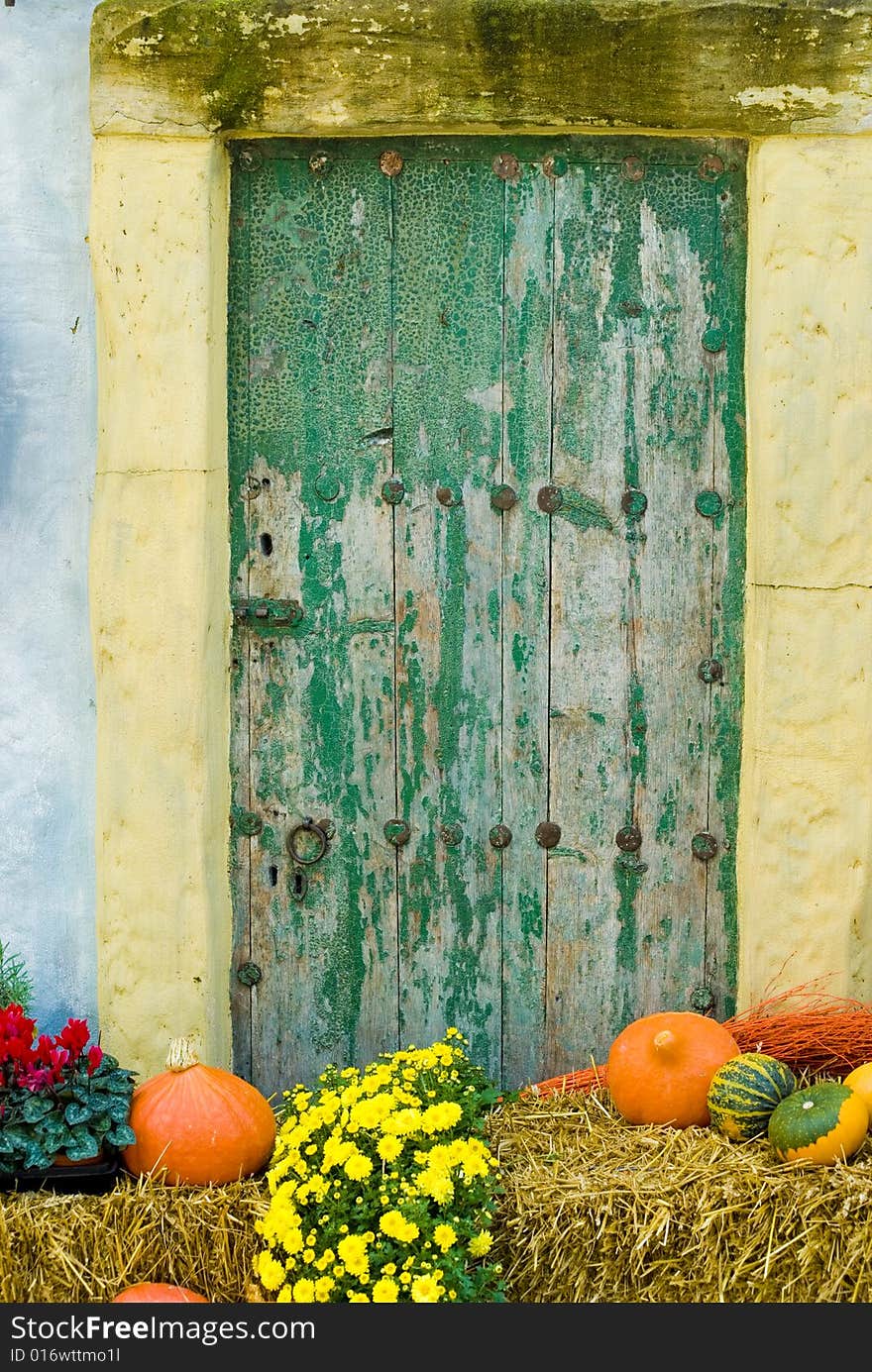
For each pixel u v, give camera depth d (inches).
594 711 140.2
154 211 131.8
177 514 133.5
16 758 138.1
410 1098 120.6
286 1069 143.3
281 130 132.4
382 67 130.8
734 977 140.9
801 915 135.8
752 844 136.2
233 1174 122.9
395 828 141.3
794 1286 113.3
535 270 136.8
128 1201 118.3
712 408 137.5
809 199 130.7
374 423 138.6
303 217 137.0
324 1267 111.7
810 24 128.4
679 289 136.8
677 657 139.5
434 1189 111.6
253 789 141.7
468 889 141.9
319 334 138.0
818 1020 131.7
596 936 141.8
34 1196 119.6
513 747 140.6
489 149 135.9
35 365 135.6
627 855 141.0
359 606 140.1
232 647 140.5
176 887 136.1
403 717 140.9
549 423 138.0
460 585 139.6
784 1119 117.3
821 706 134.2
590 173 135.9
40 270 134.9
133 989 137.4
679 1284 114.3
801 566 133.4
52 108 133.7
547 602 139.5
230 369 138.3
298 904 142.4
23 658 137.4
